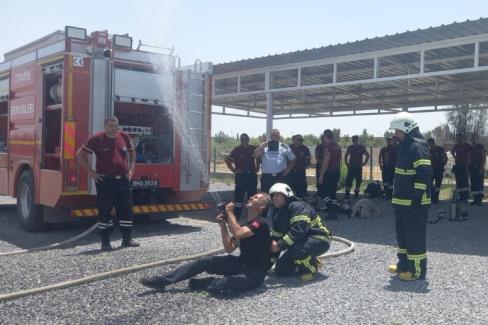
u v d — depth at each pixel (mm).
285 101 20391
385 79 11750
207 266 5305
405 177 5770
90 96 8453
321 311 4688
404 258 5906
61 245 7770
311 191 17500
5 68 10258
